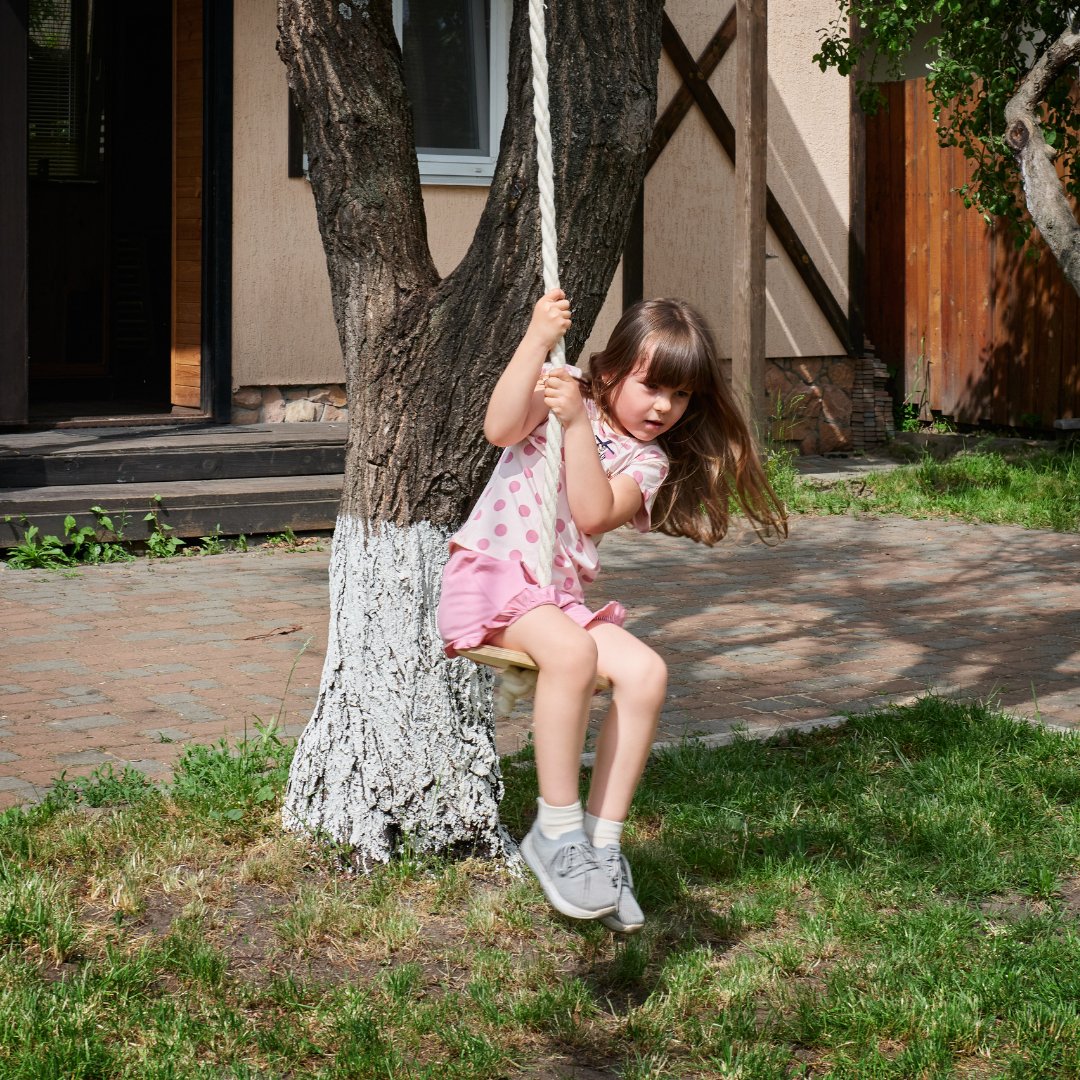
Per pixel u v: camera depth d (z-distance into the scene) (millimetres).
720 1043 3627
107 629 7609
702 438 3764
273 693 6531
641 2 4426
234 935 4180
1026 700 6691
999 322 14594
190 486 10000
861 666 7262
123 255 14148
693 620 8188
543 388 3277
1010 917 4402
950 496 12211
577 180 4383
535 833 3342
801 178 14430
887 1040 3697
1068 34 8672
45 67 13578
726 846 4824
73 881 4422
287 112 11617
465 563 3525
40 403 12398
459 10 12227
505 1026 3707
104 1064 3418
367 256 4605
